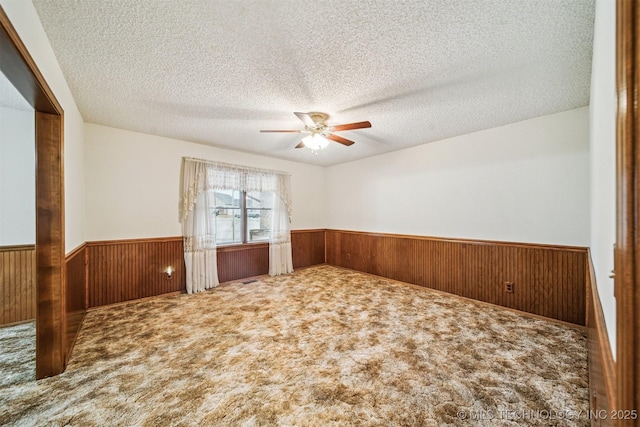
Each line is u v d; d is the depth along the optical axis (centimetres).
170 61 188
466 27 153
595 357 120
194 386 173
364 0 134
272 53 179
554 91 232
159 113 282
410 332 249
